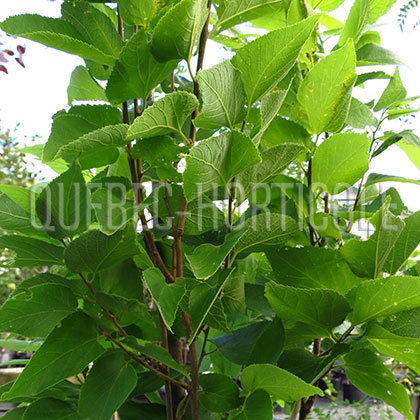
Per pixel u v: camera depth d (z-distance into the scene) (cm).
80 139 42
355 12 65
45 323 46
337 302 51
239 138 43
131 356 50
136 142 47
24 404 60
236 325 72
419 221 58
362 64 71
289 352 56
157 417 56
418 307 54
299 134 62
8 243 46
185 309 49
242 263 66
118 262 48
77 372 46
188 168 41
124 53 45
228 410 53
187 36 45
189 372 53
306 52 67
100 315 50
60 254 48
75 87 63
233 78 46
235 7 53
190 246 57
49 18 49
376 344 53
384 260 56
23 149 67
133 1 49
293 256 58
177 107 44
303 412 62
